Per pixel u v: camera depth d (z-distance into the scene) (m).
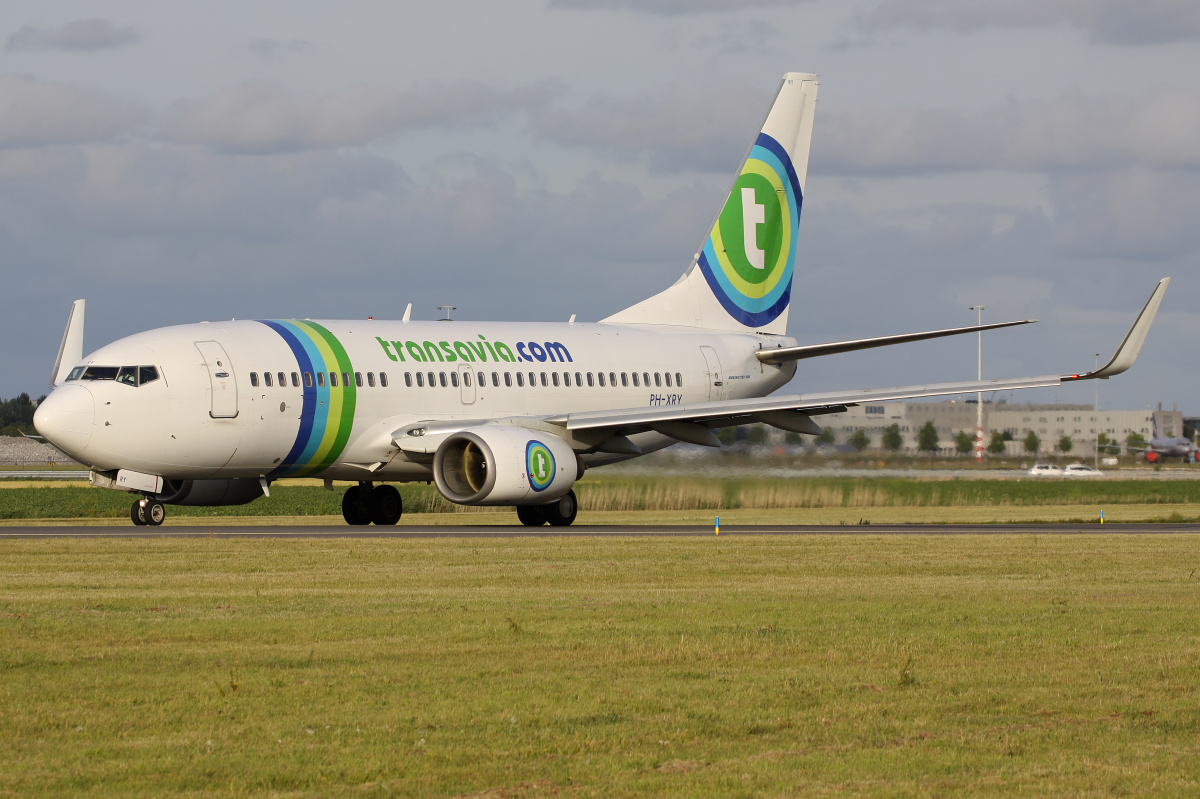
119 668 48.62
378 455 127.94
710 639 55.22
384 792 34.25
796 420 135.62
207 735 39.56
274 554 88.56
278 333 125.06
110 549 91.38
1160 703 44.47
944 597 69.19
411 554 89.62
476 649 52.81
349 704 43.41
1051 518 158.38
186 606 63.53
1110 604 66.81
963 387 128.25
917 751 38.31
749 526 133.50
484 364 135.25
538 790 34.53
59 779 35.06
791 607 64.75
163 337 120.19
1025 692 45.97
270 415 120.81
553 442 124.62
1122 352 124.44
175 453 118.31
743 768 36.56
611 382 143.88
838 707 43.56
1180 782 35.44
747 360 154.88
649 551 93.81
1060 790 34.75
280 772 35.81
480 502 121.38
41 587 70.31
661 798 34.00
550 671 48.84
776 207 160.00
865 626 59.12
